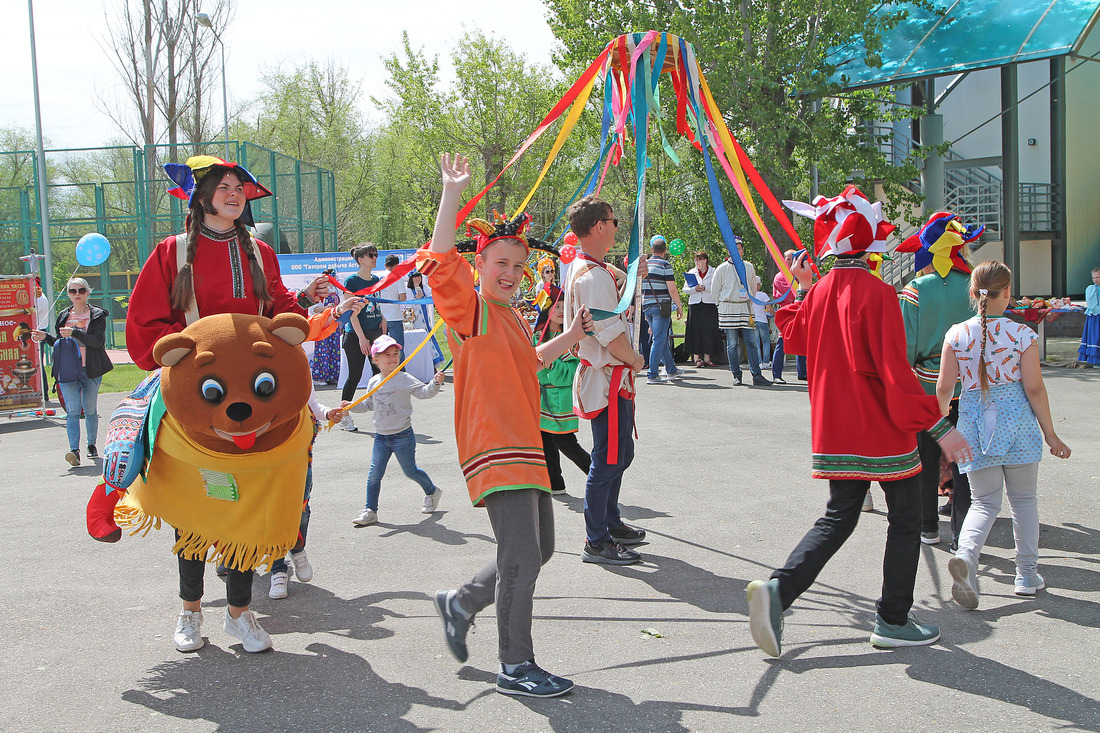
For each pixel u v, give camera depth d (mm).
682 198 18172
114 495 3771
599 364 4707
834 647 3631
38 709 3225
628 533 5121
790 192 16547
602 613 4098
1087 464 6766
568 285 4844
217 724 3086
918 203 17141
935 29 15664
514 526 3229
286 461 3615
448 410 10664
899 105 17203
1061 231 20562
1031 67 20719
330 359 14062
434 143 29547
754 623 3334
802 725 2971
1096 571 4523
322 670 3537
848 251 3574
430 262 3209
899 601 3594
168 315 3729
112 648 3816
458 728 3010
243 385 3361
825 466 3492
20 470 8117
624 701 3186
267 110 39281
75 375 8219
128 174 22281
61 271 21391
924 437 4938
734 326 12312
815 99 16219
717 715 3057
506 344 3361
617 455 4695
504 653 3275
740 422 9258
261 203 19547
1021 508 4164
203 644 3842
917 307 4871
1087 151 21062
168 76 28750
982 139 21562
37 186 21266
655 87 4496
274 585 4426
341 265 14258
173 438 3520
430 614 4168
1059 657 3475
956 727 2932
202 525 3602
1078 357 13578
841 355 3508
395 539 5449
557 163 27953
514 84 29438
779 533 5297
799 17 15898
